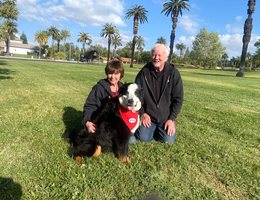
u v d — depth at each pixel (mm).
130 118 2895
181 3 41062
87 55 67750
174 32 42562
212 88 12148
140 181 2516
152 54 3471
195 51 59906
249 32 28234
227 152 3404
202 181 2576
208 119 5262
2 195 2133
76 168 2695
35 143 3322
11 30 54625
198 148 3504
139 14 44312
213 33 58094
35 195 2172
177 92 3646
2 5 12266
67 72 16797
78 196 2195
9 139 3396
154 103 3650
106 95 3492
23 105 5562
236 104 7484
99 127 2951
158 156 3109
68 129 4023
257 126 4887
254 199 2312
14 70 14984
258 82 18719
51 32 68875
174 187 2424
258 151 3537
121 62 3467
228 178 2656
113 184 2416
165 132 3674
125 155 2984
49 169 2611
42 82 10039
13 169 2566
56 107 5617
